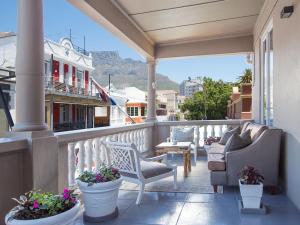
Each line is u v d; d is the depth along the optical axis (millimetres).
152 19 5656
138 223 2916
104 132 4402
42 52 2715
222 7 5156
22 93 2625
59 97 12188
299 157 3150
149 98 7574
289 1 3438
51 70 12258
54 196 2127
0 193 2340
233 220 2951
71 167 3521
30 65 2621
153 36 6824
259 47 5910
